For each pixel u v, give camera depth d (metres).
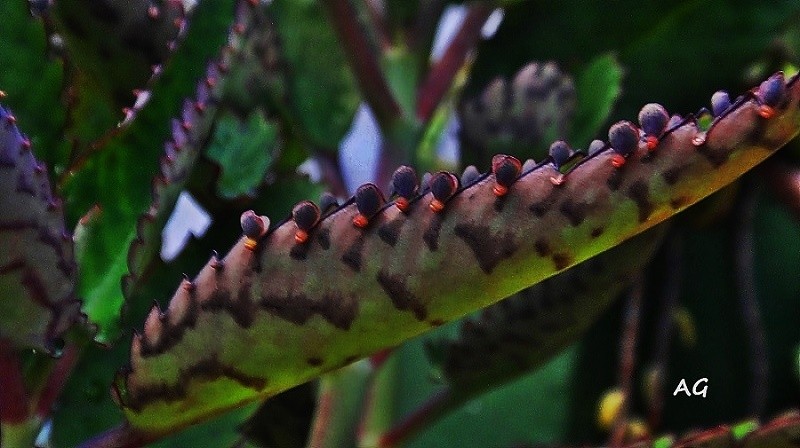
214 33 0.41
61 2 0.43
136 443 0.37
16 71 0.40
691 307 0.62
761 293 0.65
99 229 0.41
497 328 0.43
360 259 0.34
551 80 0.49
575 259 0.33
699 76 0.58
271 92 0.52
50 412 0.39
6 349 0.37
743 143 0.32
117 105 0.45
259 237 0.34
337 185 0.56
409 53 0.57
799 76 0.32
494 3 0.58
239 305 0.34
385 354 0.50
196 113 0.38
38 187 0.35
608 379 0.62
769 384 0.62
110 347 0.40
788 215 0.67
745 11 0.56
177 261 0.44
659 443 0.39
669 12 0.56
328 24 0.57
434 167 0.65
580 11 0.56
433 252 0.33
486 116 0.49
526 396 0.63
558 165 0.33
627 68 0.58
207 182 0.44
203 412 0.36
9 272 0.35
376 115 0.54
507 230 0.33
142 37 0.44
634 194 0.32
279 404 0.47
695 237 0.63
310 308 0.34
